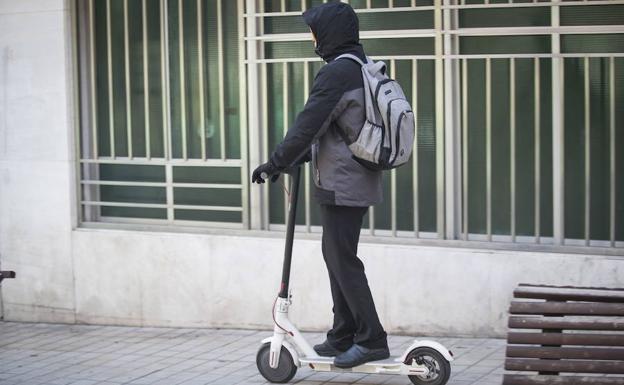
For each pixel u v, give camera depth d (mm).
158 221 15680
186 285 15180
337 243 11070
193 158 15344
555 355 8992
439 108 13578
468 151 13570
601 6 12758
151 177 15664
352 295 11062
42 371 13125
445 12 13430
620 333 9164
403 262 13719
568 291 9617
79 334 15320
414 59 13695
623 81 12719
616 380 8742
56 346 14586
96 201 16031
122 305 15641
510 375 9008
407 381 11695
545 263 12945
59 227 15977
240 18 14719
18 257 16312
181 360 13336
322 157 10984
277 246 14539
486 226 13562
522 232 13383
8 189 16281
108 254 15648
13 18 15977
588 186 12953
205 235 15047
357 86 10727
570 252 12961
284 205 14828
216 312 15023
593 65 12844
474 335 13422
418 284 13656
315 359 11375
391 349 13102
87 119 15961
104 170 15977
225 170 15117
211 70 15078
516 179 13352
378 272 13859
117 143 15867
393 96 10680
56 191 15953
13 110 16109
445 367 10914
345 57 10867
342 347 11516
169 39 15312
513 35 13203
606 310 9188
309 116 10641
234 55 14914
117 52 15711
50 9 15727
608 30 12711
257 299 14742
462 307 13445
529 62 13148
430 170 13781
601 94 12828
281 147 10797
